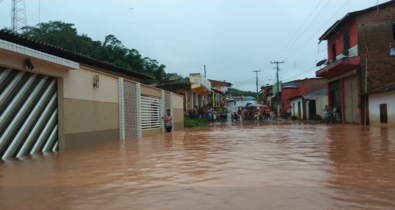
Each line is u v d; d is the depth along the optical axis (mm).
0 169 6672
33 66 9109
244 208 3672
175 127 23766
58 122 10547
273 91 60594
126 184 5035
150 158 7855
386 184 4688
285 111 53125
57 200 4215
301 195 4156
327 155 7633
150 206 3838
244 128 22281
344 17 22719
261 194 4242
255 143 11023
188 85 34469
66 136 10688
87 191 4648
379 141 10609
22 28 36750
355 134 13859
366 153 7836
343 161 6715
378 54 21891
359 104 22531
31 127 9477
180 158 7719
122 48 42000
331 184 4730
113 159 7859
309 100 37625
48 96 10242
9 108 8727
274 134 15305
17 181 5445
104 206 3896
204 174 5645
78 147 11156
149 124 18594
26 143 9242
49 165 7109
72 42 36406
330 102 29250
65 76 10703
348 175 5336
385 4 21625
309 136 13484
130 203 3988
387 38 21844
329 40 28172
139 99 16734
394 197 4016
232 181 5047
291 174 5480
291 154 7930
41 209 3844
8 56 8336
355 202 3816
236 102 65250
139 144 11875
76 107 11297
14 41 11445
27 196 4445
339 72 25953
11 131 8742
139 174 5820
